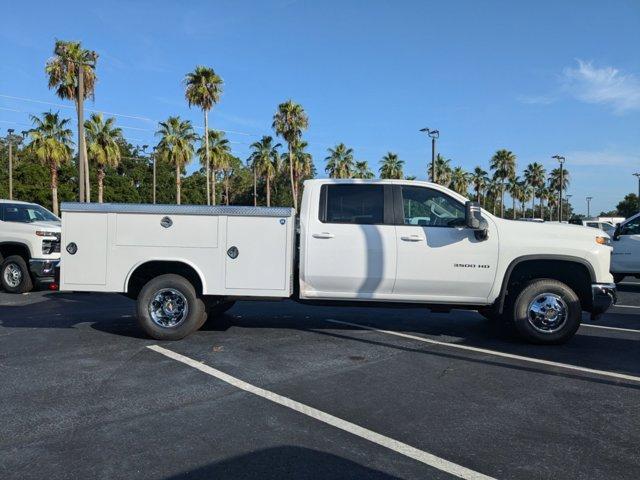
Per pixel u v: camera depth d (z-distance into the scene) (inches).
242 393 204.7
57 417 180.4
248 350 268.5
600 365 244.4
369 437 164.9
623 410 188.5
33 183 2231.8
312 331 315.9
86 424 174.6
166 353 261.9
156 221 280.5
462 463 148.2
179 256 280.2
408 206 279.7
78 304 421.4
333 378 223.5
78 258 281.9
